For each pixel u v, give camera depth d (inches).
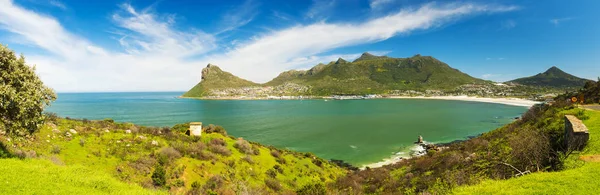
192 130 1531.7
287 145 2815.0
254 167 1307.8
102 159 917.2
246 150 1493.6
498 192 536.1
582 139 773.3
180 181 902.4
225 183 1002.1
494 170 808.3
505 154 938.7
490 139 1657.2
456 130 3577.8
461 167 1102.4
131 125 1478.8
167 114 5536.4
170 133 1424.7
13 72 593.3
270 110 6648.6
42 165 630.5
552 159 691.4
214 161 1159.6
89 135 1101.1
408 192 964.6
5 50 593.6
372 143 2878.9
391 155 2401.6
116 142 1095.0
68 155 876.0
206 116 5265.8
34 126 649.0
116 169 870.4
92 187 573.6
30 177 524.7
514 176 683.4
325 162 2010.3
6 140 752.3
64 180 561.0
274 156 1642.5
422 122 4377.5
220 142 1464.1
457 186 697.0
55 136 983.0
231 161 1232.8
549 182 538.9
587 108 1521.9
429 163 1545.3
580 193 475.5
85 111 5816.9
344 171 1911.9
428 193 767.7
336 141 2997.0
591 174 550.3
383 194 1096.8
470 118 4776.1
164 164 989.2
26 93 598.9
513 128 1685.5
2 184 462.0
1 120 593.0
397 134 3358.8
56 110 5940.0
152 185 821.9
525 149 744.3
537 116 1631.4
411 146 2716.5
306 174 1494.8
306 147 2726.4
